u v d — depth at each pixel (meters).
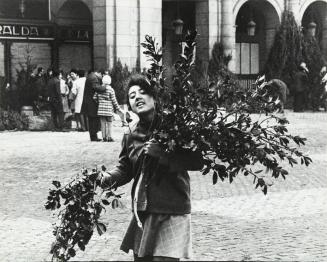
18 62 32.94
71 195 5.47
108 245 8.45
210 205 11.15
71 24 34.56
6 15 32.72
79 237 5.48
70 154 18.33
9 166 16.16
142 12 32.78
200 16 35.31
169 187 5.18
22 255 7.99
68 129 26.64
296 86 34.53
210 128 5.11
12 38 32.53
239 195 12.12
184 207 5.18
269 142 5.45
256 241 8.61
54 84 26.44
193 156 5.11
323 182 13.64
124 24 32.41
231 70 35.41
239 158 5.28
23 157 17.80
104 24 32.28
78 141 21.95
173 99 5.07
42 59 33.44
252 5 37.44
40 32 33.00
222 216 10.24
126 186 12.99
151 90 5.33
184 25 36.69
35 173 14.99
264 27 37.66
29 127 27.66
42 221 9.97
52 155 18.14
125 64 31.53
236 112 5.26
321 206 11.03
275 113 5.63
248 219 10.02
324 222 9.77
